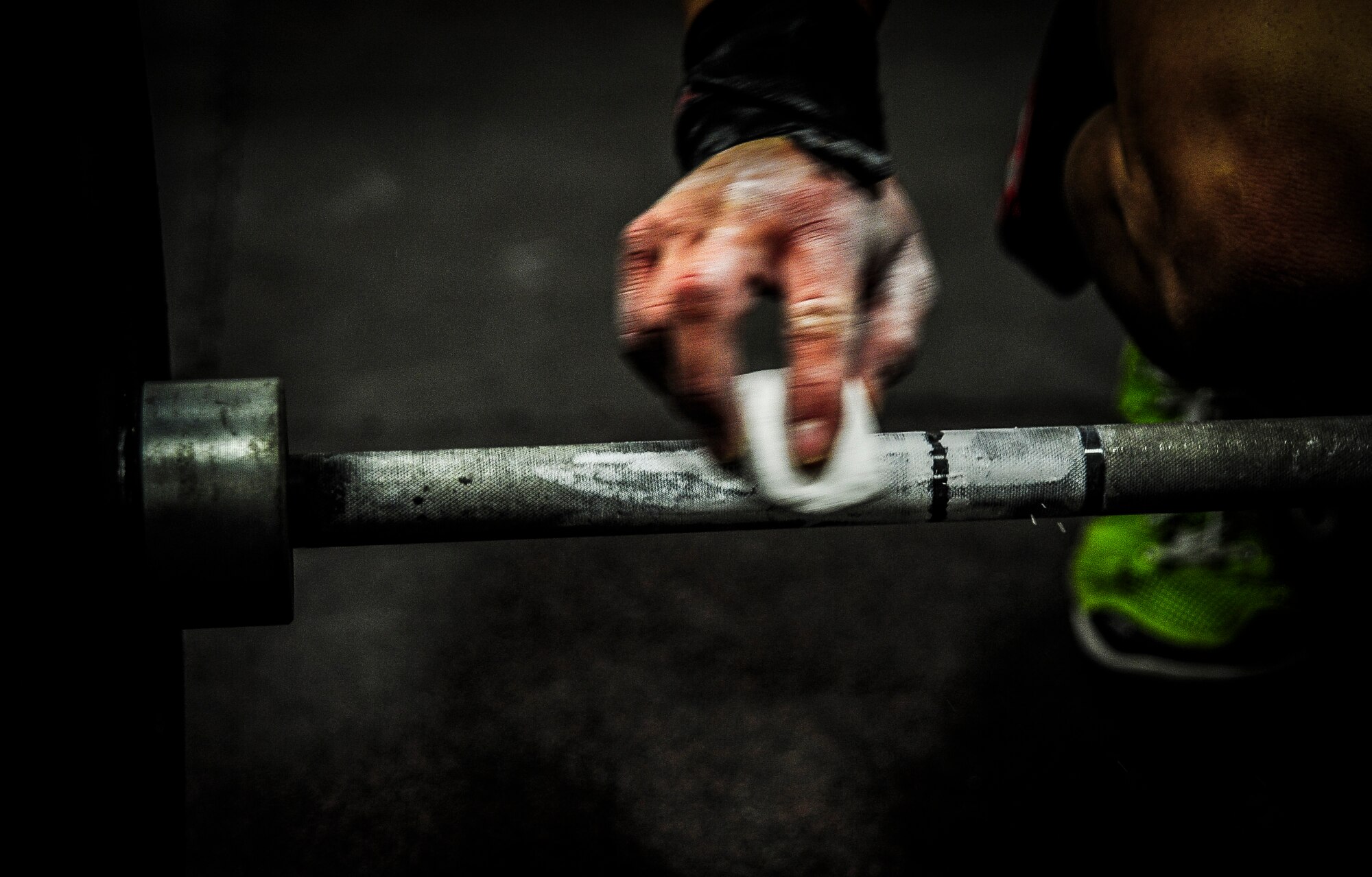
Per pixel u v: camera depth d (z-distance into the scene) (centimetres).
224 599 78
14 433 72
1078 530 201
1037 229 132
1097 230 105
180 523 75
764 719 161
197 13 409
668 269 66
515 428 226
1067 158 113
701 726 160
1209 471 83
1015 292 274
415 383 240
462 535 81
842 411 67
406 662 172
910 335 78
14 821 76
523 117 355
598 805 148
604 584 188
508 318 263
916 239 81
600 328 260
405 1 437
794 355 68
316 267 280
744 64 83
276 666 171
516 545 197
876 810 147
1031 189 128
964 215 306
